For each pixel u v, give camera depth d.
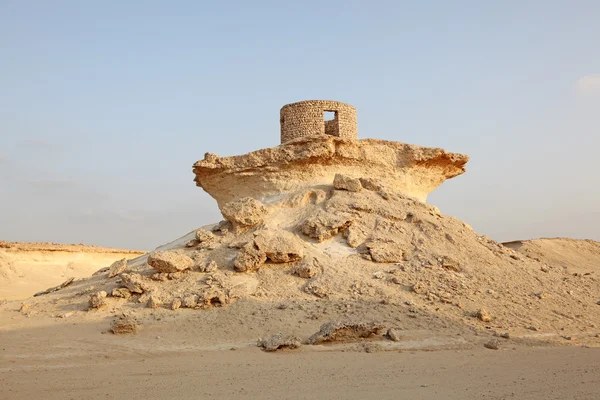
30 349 15.10
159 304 18.64
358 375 12.16
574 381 11.61
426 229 23.36
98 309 18.80
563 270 24.17
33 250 48.28
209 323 17.27
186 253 22.14
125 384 11.55
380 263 21.25
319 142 25.45
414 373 12.35
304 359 13.82
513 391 10.79
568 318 18.45
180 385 11.41
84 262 51.91
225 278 19.83
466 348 15.17
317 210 23.80
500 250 23.77
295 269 20.61
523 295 19.94
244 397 10.41
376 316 17.33
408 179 27.55
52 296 21.19
